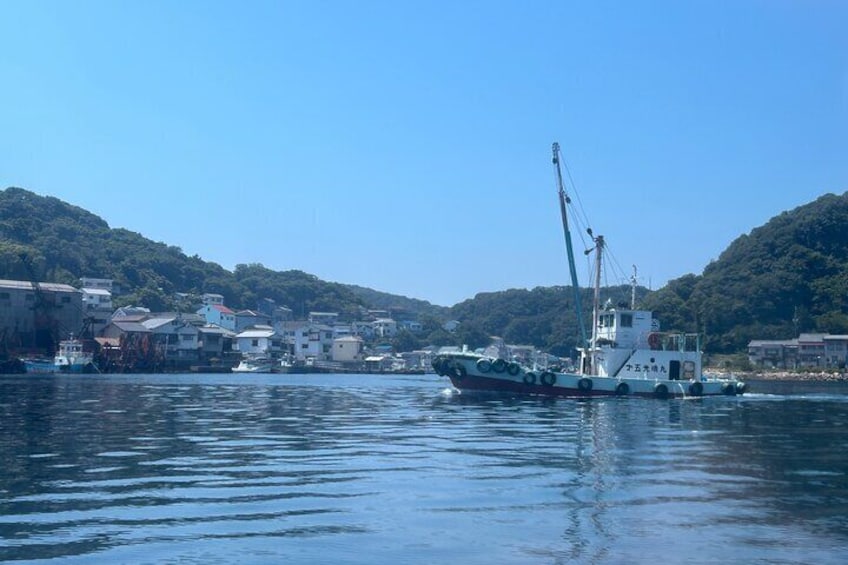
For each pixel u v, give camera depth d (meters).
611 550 12.34
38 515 14.04
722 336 118.75
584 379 51.50
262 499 15.62
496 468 19.89
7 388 58.34
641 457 22.45
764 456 23.03
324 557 11.73
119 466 19.59
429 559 11.74
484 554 12.04
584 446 24.92
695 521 14.21
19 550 11.81
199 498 15.66
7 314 101.81
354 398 53.19
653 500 15.99
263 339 138.00
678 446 25.39
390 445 24.73
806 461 21.97
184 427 30.16
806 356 111.19
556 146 58.50
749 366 111.06
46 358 100.56
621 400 50.34
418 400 50.50
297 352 143.00
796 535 13.29
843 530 13.62
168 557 11.59
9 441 24.50
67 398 47.00
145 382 75.62
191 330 120.12
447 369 52.31
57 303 107.00
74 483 17.11
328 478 18.08
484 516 14.41
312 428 30.53
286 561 11.51
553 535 13.16
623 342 54.88
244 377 101.31
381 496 16.05
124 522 13.59
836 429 32.12
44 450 22.41
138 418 33.75
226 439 26.06
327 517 14.16
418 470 19.42
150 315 126.81
